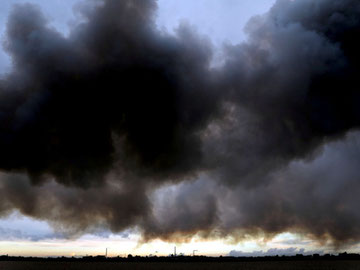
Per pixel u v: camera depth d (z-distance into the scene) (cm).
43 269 17138
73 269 16725
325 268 16450
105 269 16238
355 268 16475
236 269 16362
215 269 16150
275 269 15875
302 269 15912
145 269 16188
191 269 16350
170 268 17288
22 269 17412
